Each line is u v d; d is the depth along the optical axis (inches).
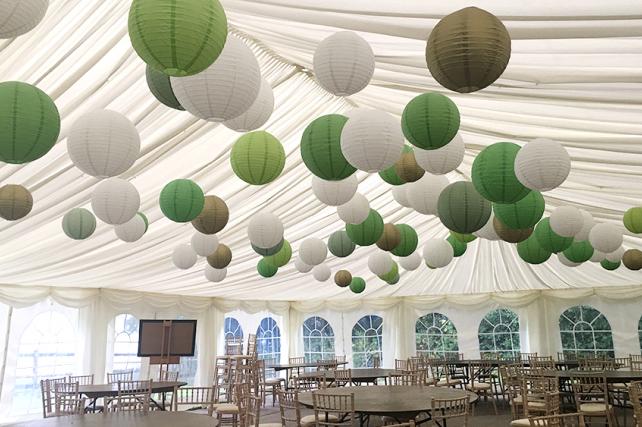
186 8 63.7
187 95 81.1
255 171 127.4
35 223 214.4
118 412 184.2
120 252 279.7
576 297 493.7
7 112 85.5
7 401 337.1
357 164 110.5
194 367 466.0
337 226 316.2
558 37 106.7
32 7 62.7
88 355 380.8
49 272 297.7
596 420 330.6
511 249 404.8
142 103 165.8
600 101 136.8
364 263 399.5
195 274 355.6
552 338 496.4
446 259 223.0
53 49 133.0
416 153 131.6
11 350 343.9
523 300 509.0
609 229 196.4
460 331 531.5
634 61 114.4
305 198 264.5
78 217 172.4
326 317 574.2
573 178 223.6
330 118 120.3
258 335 541.0
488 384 417.7
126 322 418.3
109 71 149.1
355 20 116.4
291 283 436.1
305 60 166.4
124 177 196.5
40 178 179.9
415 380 308.2
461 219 143.6
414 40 123.8
